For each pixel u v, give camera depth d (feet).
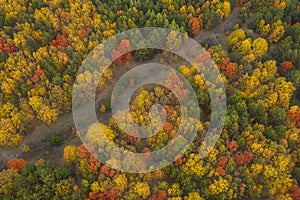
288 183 253.24
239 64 310.45
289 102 288.10
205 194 245.45
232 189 246.88
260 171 257.55
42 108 293.84
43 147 294.05
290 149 266.98
